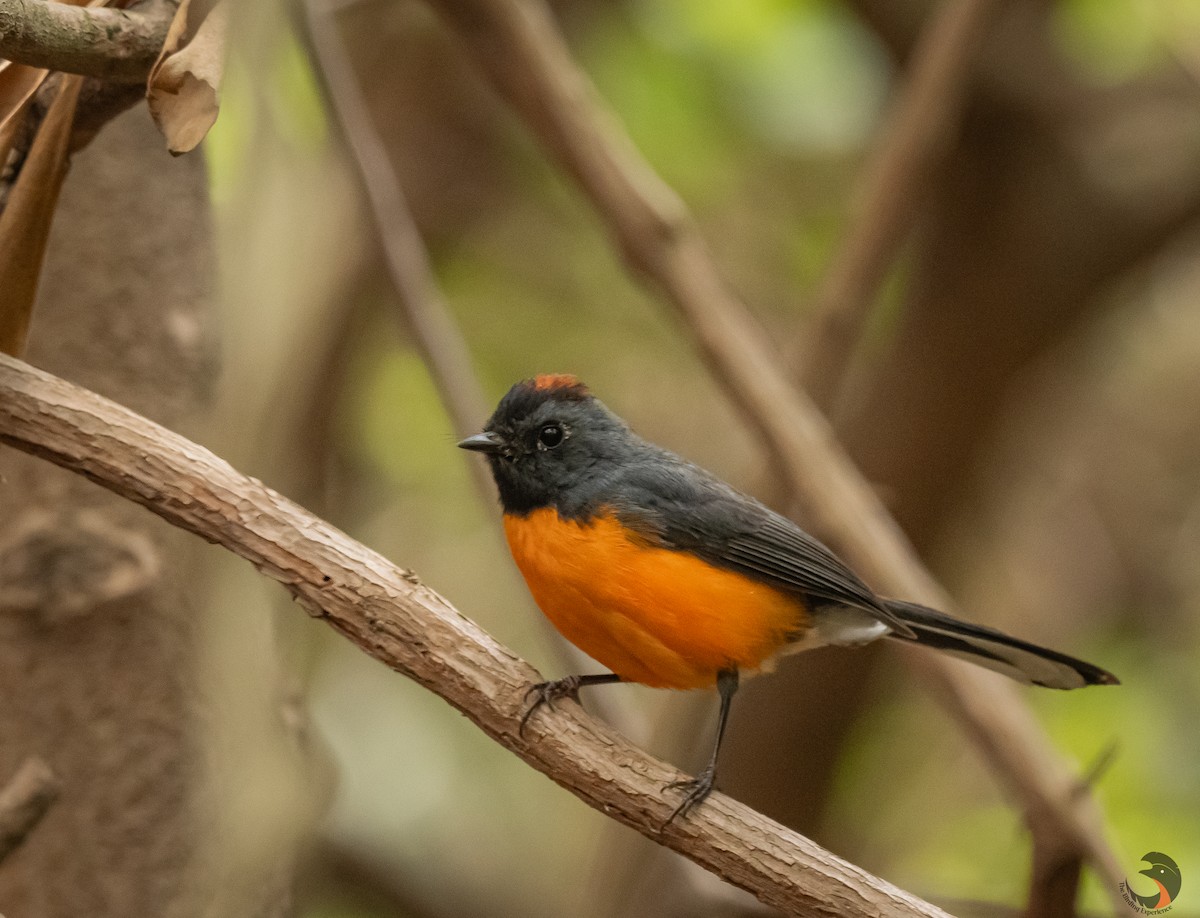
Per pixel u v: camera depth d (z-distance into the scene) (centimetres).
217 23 564
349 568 643
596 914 1095
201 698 757
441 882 1350
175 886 737
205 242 816
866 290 1027
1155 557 1869
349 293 1188
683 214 965
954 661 888
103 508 749
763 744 1399
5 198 635
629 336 1677
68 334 763
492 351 1619
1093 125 1358
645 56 1483
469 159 1572
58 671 736
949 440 1398
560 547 844
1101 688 1431
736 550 859
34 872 724
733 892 1066
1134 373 1922
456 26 966
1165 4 1349
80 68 557
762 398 940
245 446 826
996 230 1359
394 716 1475
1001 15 1105
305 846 842
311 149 1148
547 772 670
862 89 1440
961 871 1370
